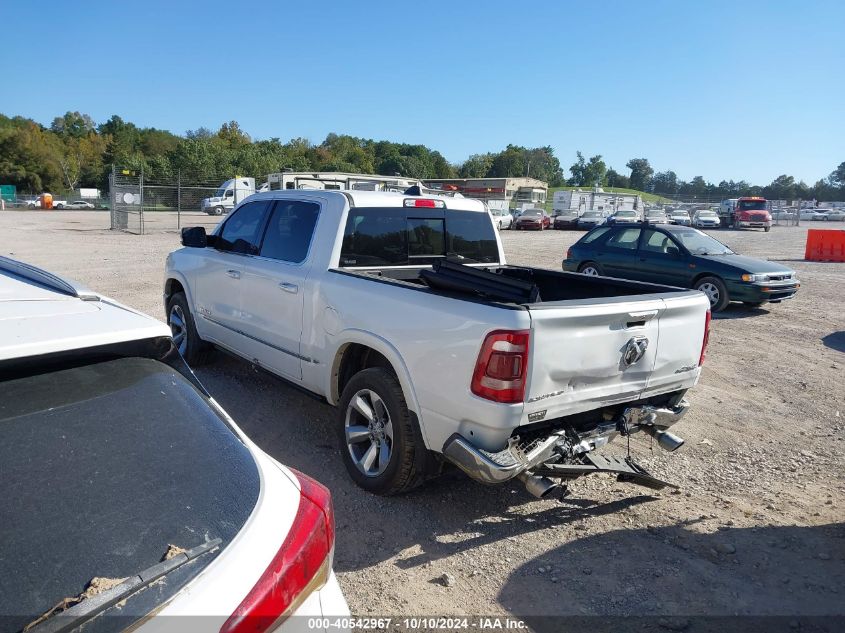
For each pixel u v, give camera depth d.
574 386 3.39
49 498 1.48
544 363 3.20
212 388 5.80
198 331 6.06
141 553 1.44
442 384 3.42
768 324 10.20
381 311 3.83
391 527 3.65
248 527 1.58
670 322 3.80
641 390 3.73
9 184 85.19
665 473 4.56
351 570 3.24
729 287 10.90
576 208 54.25
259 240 5.23
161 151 104.62
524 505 3.99
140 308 9.49
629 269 12.11
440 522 3.73
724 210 45.09
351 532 3.58
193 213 36.59
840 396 6.50
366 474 3.99
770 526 3.83
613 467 3.74
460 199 5.47
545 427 3.49
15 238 21.47
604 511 3.96
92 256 16.39
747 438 5.31
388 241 4.86
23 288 2.20
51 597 1.31
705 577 3.29
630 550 3.52
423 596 3.05
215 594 1.40
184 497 1.60
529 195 74.38
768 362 7.79
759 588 3.21
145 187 30.41
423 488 4.13
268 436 4.82
